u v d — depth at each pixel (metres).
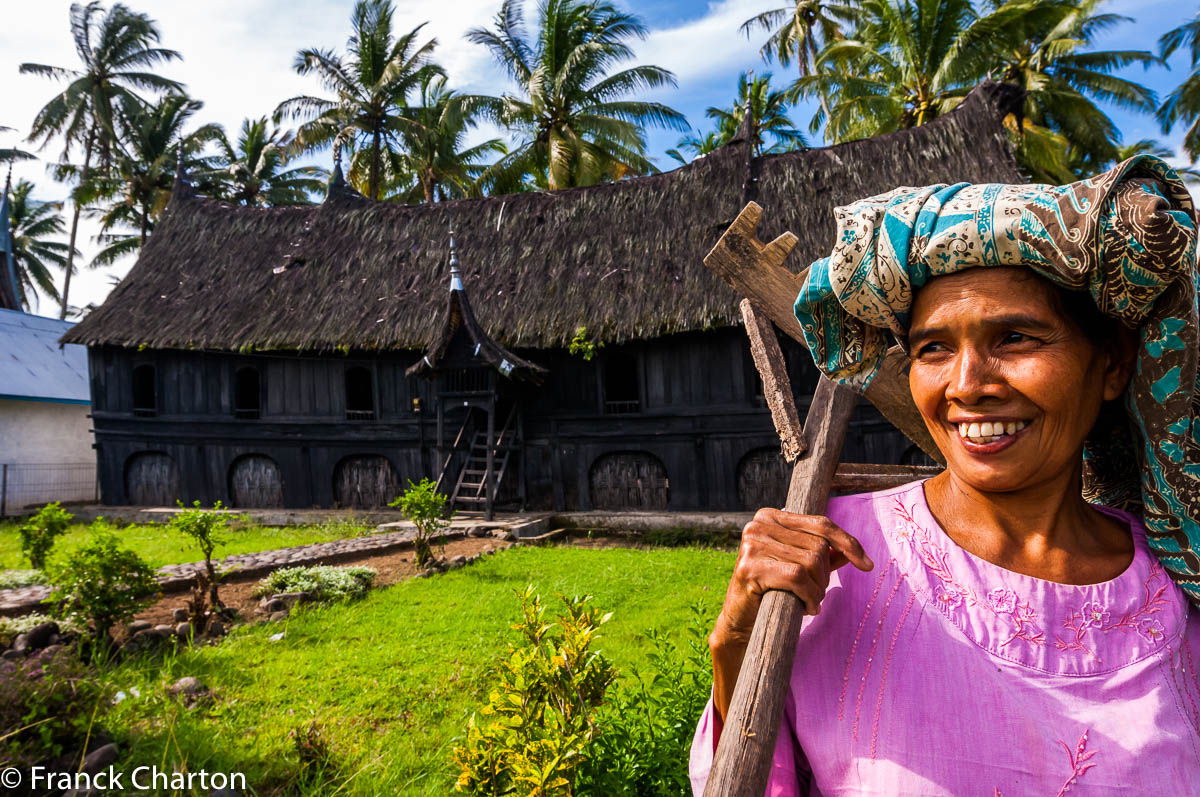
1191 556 0.90
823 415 1.42
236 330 14.16
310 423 14.07
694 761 1.03
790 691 0.99
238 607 7.10
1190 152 27.88
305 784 3.62
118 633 5.98
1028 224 0.81
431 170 30.22
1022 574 0.94
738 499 12.08
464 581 8.20
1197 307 0.82
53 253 44.56
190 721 4.25
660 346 12.50
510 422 13.14
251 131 38.62
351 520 13.14
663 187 13.78
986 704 0.87
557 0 26.11
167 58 37.72
